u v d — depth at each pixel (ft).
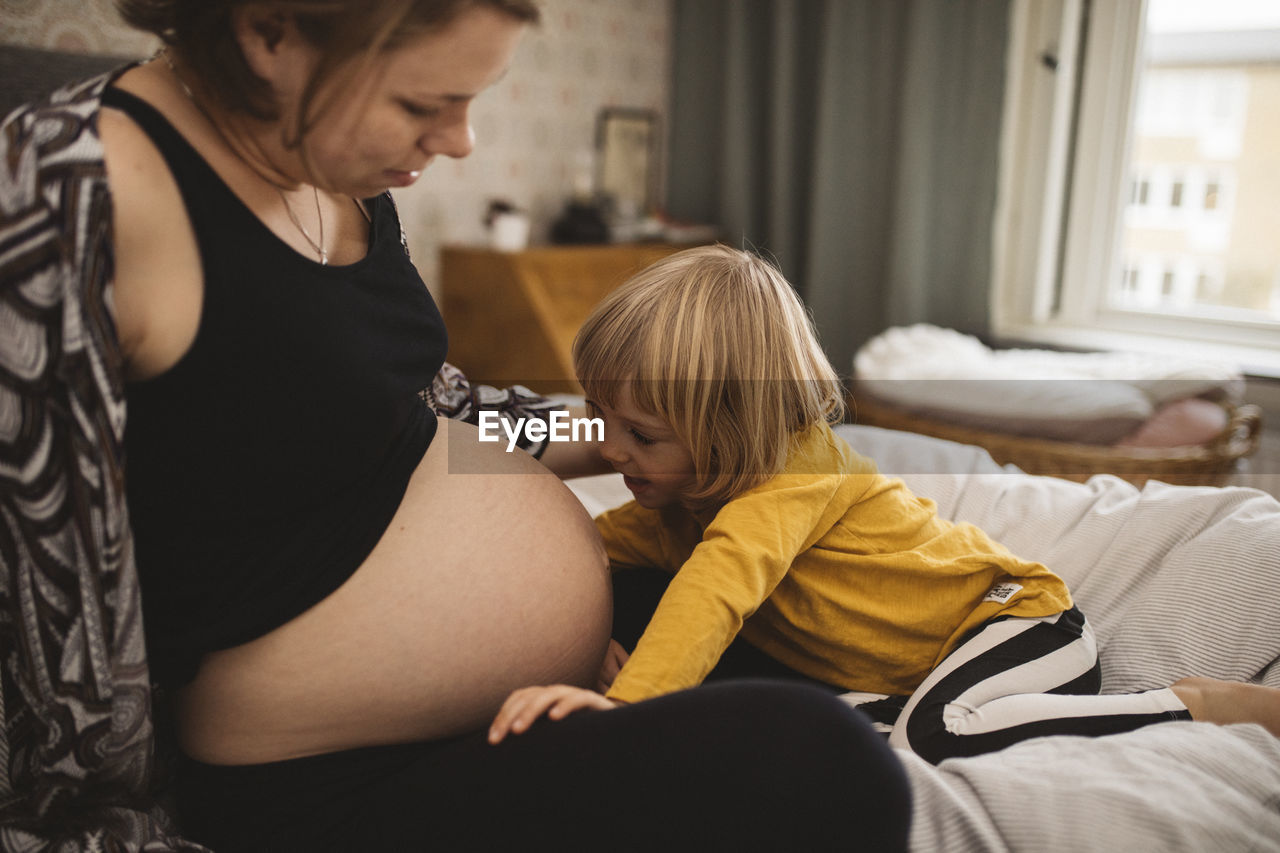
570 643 2.62
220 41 1.89
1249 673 3.19
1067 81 9.82
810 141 10.71
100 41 5.56
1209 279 9.79
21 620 2.04
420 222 9.47
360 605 2.26
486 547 2.48
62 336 1.82
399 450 2.47
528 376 8.91
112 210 1.80
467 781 2.06
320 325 2.11
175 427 2.04
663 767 1.95
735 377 2.78
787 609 3.07
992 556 3.17
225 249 1.98
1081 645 3.04
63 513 1.94
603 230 10.17
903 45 9.77
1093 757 2.47
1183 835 2.13
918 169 9.80
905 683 3.14
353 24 1.80
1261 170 9.33
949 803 2.27
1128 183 10.03
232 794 2.30
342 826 2.22
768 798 1.91
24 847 2.13
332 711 2.26
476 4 1.87
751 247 11.10
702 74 11.32
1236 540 3.47
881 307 10.39
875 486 3.26
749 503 2.82
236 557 2.17
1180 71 9.59
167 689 2.30
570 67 10.57
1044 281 10.33
